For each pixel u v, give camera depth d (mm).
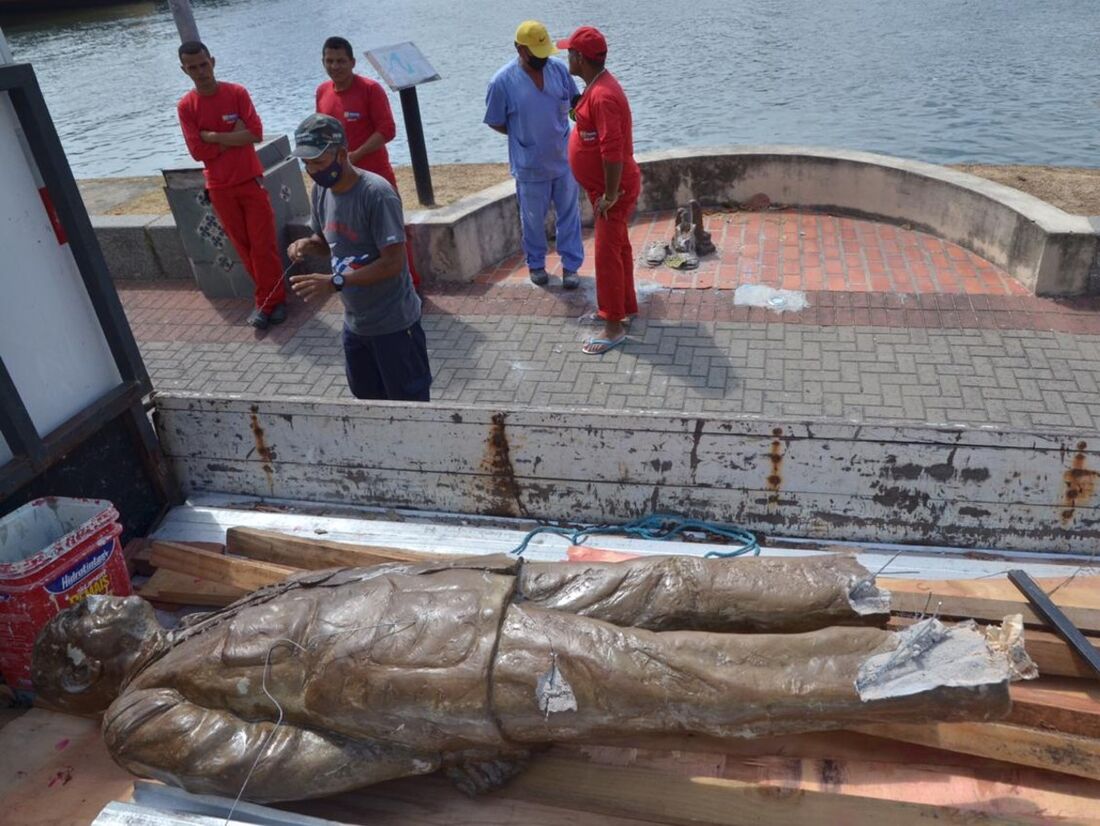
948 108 14969
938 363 6676
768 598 2865
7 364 3574
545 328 7660
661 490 3875
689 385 6629
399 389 5266
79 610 3139
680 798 2719
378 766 2693
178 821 2633
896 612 3219
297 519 4227
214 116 7195
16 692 3492
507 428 3865
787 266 8453
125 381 4078
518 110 7504
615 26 24688
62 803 2912
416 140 9938
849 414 6141
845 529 3779
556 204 8023
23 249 3590
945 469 3514
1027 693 2854
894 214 9203
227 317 8453
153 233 9188
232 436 4223
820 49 20234
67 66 24016
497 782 2779
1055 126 13602
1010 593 3264
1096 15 21422
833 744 2854
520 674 2607
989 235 8180
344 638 2727
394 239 4645
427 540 4008
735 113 15617
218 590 3730
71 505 3543
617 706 2590
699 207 8719
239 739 2693
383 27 26938
